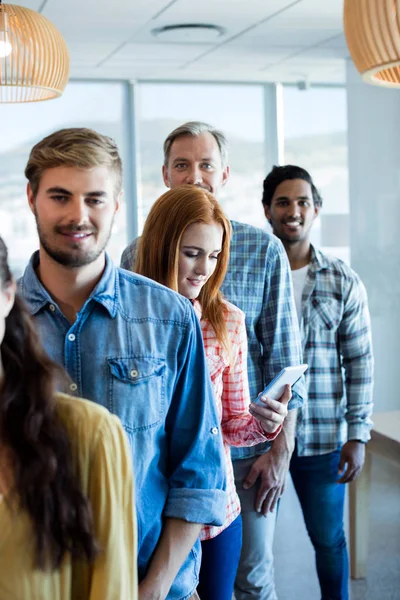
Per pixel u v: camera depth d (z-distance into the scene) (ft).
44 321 5.11
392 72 7.82
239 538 7.34
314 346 10.22
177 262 6.79
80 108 24.50
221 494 5.48
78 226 4.76
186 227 6.75
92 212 4.81
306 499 10.24
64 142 4.73
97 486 3.77
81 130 4.81
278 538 14.16
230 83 25.55
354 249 21.13
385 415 12.35
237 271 8.48
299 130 26.20
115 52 20.79
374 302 20.71
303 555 13.35
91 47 20.16
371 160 20.58
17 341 3.67
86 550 3.65
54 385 3.71
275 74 24.38
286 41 19.83
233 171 25.94
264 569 8.50
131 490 3.92
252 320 8.57
